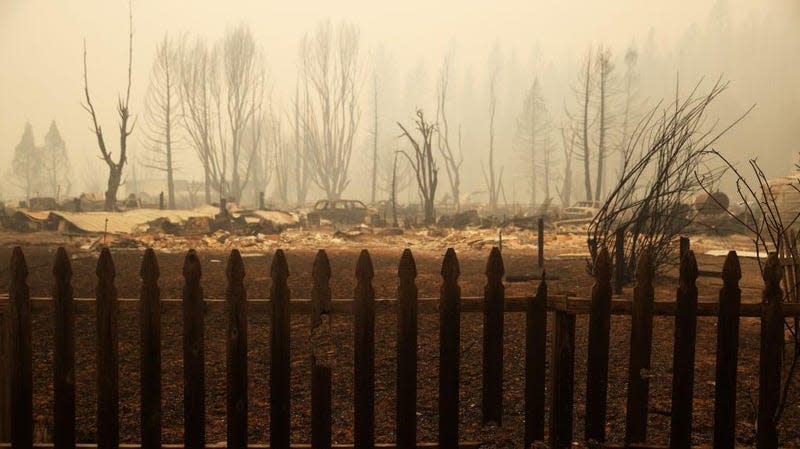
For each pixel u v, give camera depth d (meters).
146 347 2.77
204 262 14.42
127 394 4.12
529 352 2.87
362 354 2.82
